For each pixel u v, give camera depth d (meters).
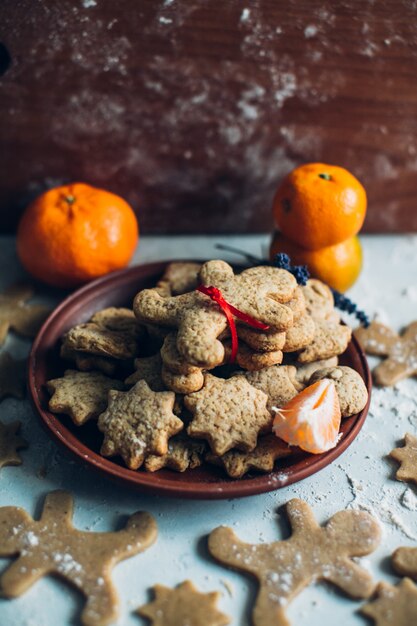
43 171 0.60
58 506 0.46
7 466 0.48
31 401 0.48
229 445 0.45
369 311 0.59
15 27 0.52
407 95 0.57
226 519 0.46
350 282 0.58
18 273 0.61
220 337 0.47
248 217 0.64
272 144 0.60
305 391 0.46
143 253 0.63
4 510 0.46
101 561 0.44
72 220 0.55
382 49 0.55
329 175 0.54
